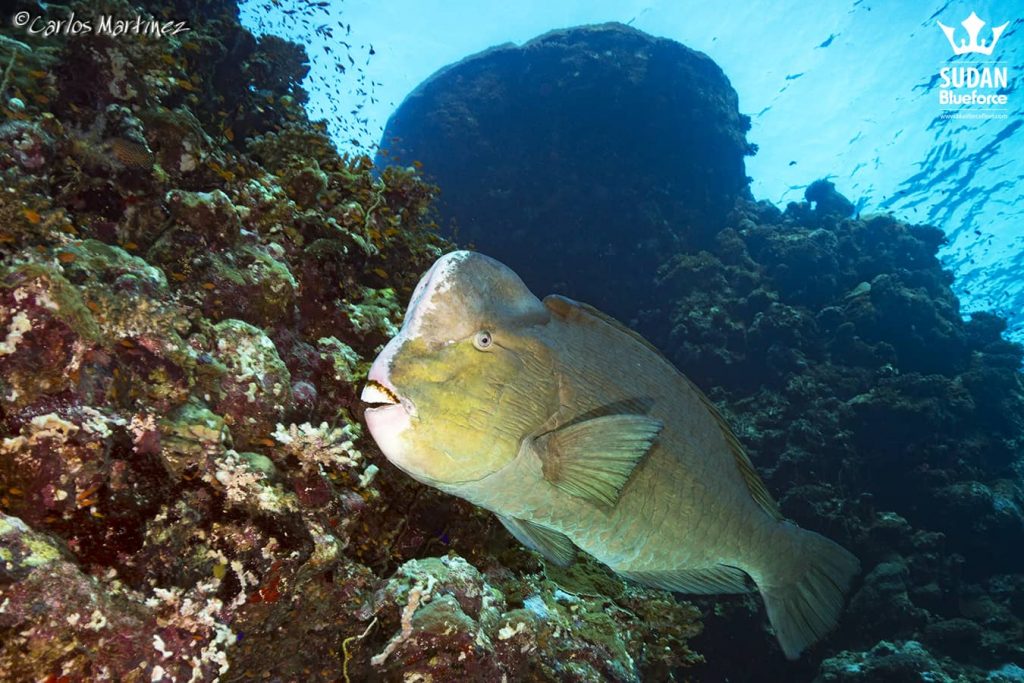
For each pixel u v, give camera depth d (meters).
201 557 1.14
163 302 1.47
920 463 8.19
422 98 13.78
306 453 1.46
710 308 9.91
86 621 0.99
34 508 1.08
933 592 7.13
